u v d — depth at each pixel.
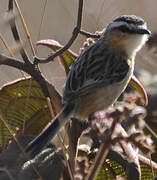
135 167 7.77
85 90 8.66
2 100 9.38
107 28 9.76
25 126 9.37
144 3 12.82
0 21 7.51
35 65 8.35
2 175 7.77
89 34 8.70
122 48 9.56
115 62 9.28
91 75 8.84
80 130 8.34
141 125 5.65
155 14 13.22
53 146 8.49
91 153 8.77
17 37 8.16
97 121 5.78
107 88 9.01
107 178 9.15
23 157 7.99
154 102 11.11
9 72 11.10
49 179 8.04
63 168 8.20
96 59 9.12
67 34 11.81
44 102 9.18
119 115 5.46
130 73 9.47
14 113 9.38
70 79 8.65
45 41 9.02
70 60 9.41
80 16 8.30
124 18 9.71
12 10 7.93
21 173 7.84
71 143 7.95
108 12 11.50
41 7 10.91
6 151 8.14
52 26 11.78
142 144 5.51
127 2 12.11
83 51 9.41
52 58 8.32
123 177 8.97
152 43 10.10
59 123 7.53
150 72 12.70
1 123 9.30
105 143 5.41
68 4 11.70
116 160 8.48
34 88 9.15
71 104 8.44
